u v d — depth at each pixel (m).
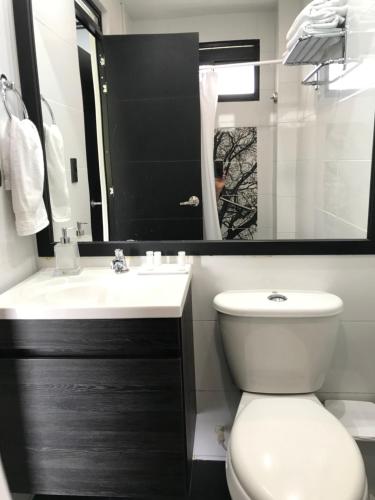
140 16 1.65
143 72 1.67
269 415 1.20
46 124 1.50
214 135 1.68
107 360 1.10
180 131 1.68
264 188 1.67
